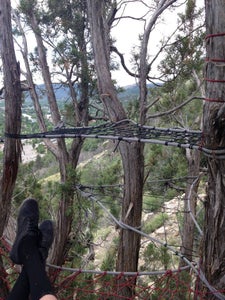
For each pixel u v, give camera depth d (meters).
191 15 7.31
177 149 8.26
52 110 8.23
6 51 3.61
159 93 8.67
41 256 2.59
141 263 7.68
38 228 2.86
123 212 5.63
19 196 7.78
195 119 8.70
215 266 2.43
